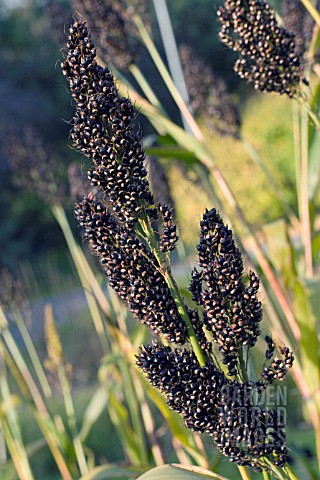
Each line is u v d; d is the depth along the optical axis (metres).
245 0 3.02
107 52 4.05
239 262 1.89
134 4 4.26
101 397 4.96
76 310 11.77
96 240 1.90
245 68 3.14
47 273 16.52
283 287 3.91
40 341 9.26
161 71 4.09
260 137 15.45
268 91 3.18
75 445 4.89
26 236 22.31
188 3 23.53
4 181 22.59
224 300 1.89
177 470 2.30
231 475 5.11
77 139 1.87
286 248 3.96
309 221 4.00
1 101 24.17
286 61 3.07
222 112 4.98
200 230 1.91
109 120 1.86
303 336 3.61
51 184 5.10
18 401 4.92
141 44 4.30
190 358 1.90
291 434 4.84
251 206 14.70
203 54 22.98
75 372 9.80
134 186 1.88
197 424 1.91
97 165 1.88
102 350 10.21
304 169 4.00
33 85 25.67
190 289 1.96
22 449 4.86
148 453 4.46
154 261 1.92
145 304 1.90
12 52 27.38
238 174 14.62
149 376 1.88
